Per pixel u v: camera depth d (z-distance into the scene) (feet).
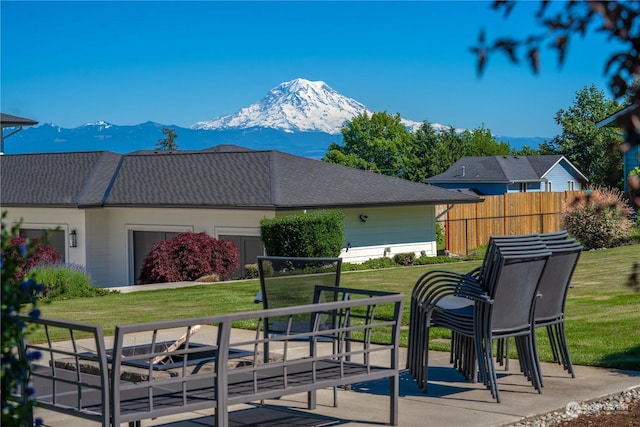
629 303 41.50
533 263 22.48
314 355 18.70
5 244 12.23
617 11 6.52
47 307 49.44
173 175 91.04
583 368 26.43
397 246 92.38
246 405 22.72
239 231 81.05
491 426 19.95
